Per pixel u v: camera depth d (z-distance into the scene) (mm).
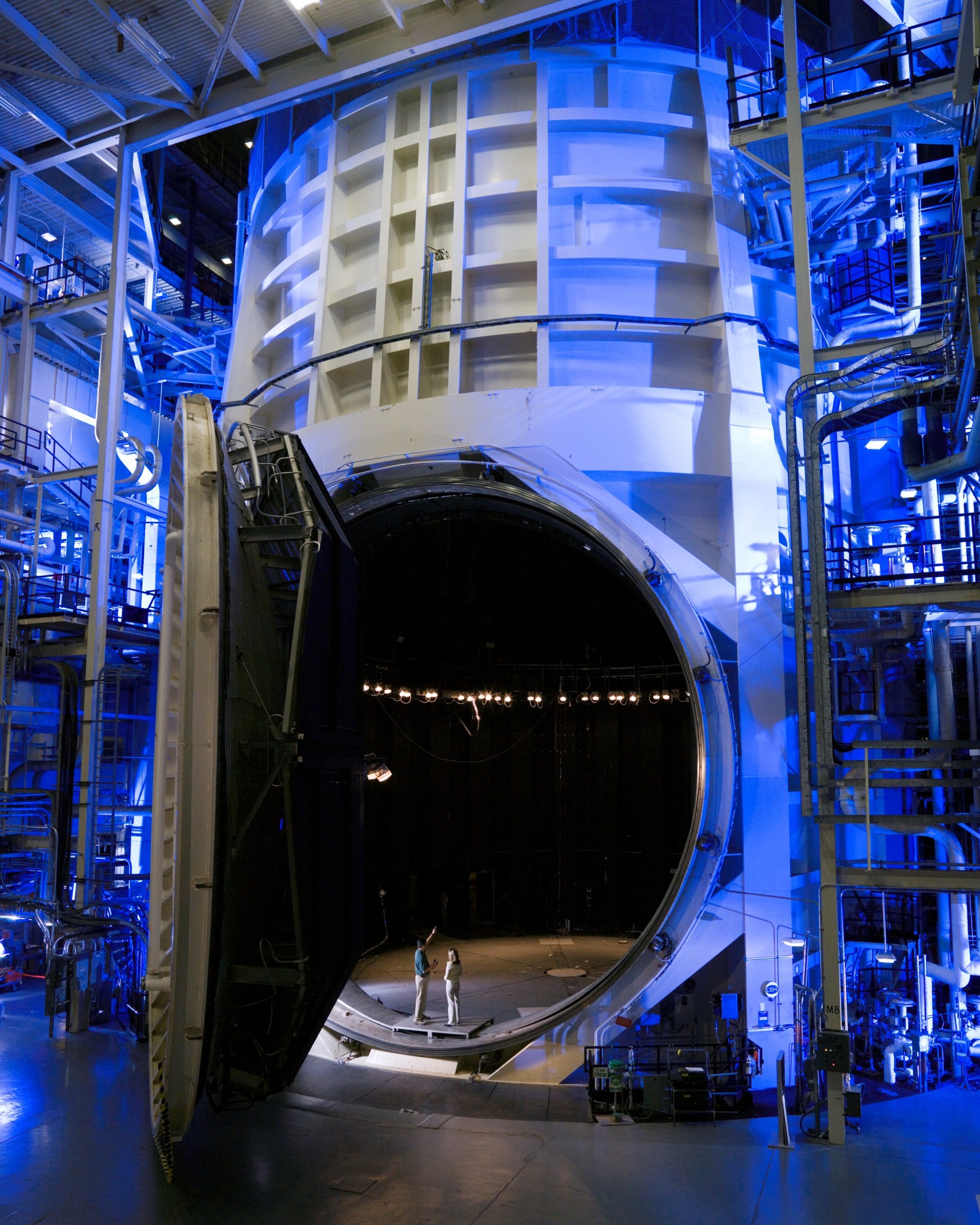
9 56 17562
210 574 10219
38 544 22891
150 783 24578
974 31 10477
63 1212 9883
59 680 23328
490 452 15914
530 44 17219
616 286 16797
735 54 17719
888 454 21109
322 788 13117
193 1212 9930
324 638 13844
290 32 16703
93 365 25875
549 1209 10109
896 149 16703
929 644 15820
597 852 28078
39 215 23469
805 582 16016
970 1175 11055
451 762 28328
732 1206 10188
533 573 28016
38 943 21812
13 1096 13547
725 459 15734
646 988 14398
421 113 17812
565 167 17109
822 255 18375
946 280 15648
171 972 9359
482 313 17094
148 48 16828
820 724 12750
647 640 27953
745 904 14531
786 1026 14344
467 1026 16391
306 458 13891
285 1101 13789
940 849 15320
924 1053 14500
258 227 20688
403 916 26594
